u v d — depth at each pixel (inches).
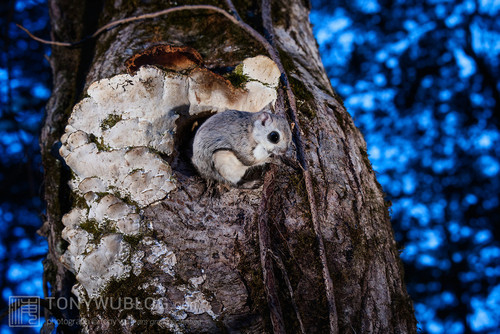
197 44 40.6
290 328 32.9
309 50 44.7
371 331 33.6
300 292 33.6
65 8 47.3
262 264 33.3
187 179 34.7
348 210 35.6
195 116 36.3
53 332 35.9
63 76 44.9
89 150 34.3
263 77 36.9
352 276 34.4
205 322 33.1
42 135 42.8
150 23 41.6
